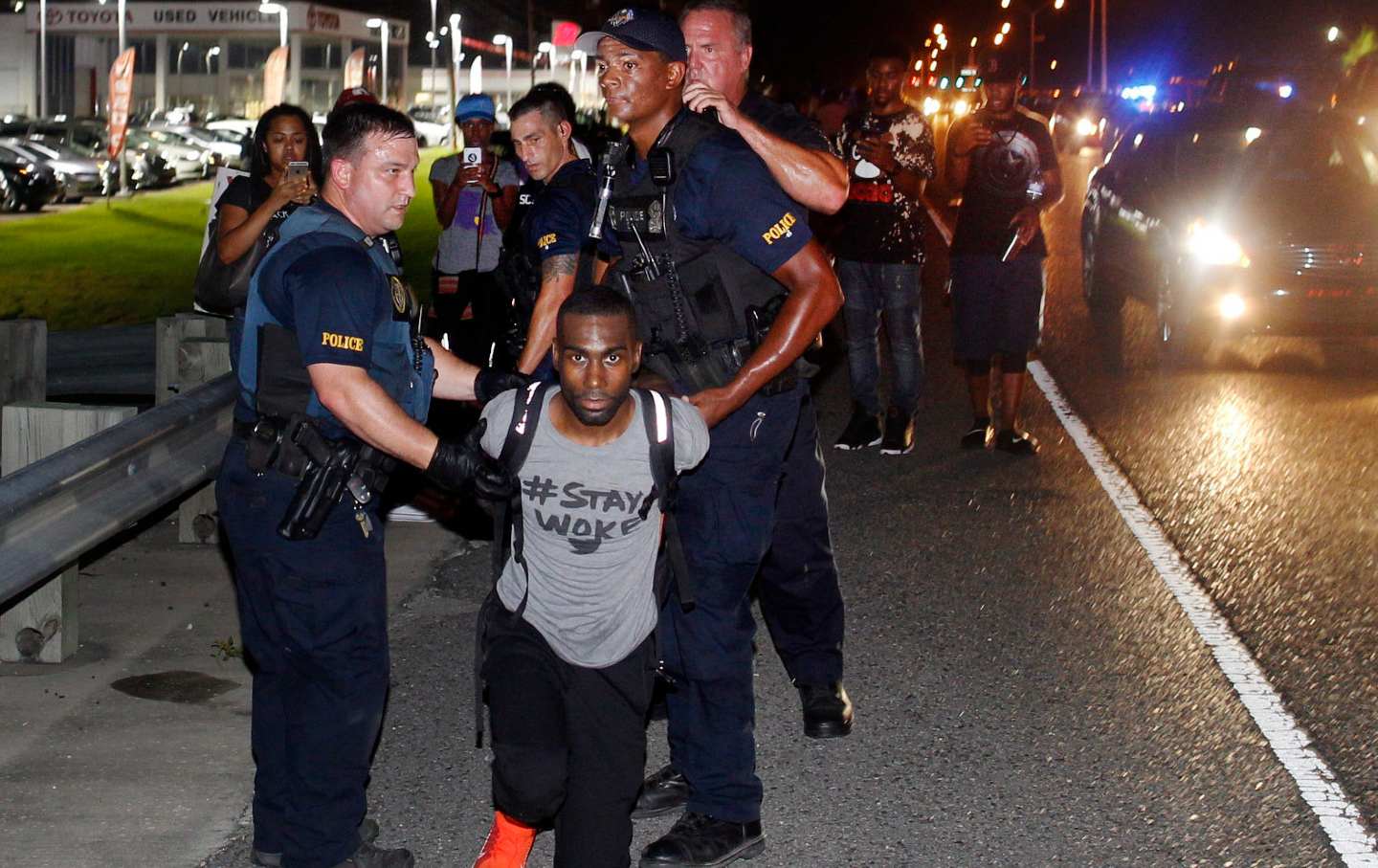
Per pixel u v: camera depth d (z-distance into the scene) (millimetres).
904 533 8375
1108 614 7012
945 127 41094
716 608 4656
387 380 4285
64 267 23266
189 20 81375
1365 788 5199
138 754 5473
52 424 6355
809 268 4488
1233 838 4836
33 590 6320
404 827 4961
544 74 93875
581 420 3895
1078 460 9961
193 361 8109
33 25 83062
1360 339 14062
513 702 3994
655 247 4531
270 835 4641
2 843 4785
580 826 4082
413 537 8391
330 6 93562
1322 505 8789
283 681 4469
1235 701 5961
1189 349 12836
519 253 6414
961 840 4852
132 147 42375
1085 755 5484
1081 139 55219
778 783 5285
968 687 6148
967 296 10008
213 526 8164
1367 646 6570
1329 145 13188
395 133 4281
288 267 4195
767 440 4656
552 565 4023
